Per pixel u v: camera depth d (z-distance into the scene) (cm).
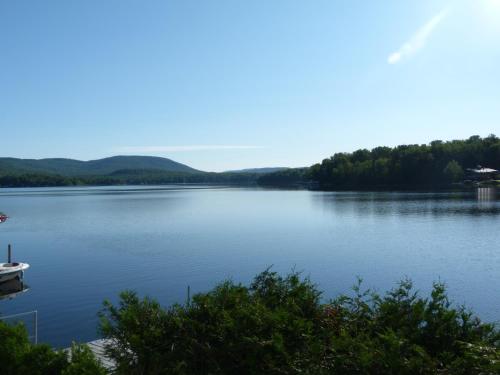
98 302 2697
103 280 3256
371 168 17838
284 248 4469
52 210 9900
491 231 5231
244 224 6719
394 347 520
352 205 9438
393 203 9506
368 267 3484
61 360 656
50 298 2811
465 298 2580
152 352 627
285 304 690
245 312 629
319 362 571
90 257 4172
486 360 489
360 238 5019
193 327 643
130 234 5728
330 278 3148
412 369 504
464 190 13538
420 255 3925
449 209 7850
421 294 2675
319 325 664
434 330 573
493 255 3850
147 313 683
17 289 3044
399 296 667
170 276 3338
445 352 523
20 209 10294
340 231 5638
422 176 16300
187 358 617
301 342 605
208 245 4734
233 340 612
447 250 4131
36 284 3178
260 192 18338
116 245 4834
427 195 11744
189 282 3153
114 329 686
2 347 670
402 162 16775
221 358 614
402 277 3120
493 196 10800
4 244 5106
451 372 496
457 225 5816
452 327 571
